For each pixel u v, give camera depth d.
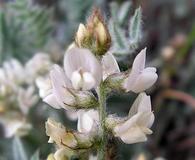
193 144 0.22
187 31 0.26
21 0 0.21
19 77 0.20
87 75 0.10
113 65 0.12
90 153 0.13
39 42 0.22
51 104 0.11
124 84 0.11
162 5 0.26
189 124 0.22
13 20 0.22
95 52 0.11
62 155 0.11
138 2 0.21
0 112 0.19
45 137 0.20
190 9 0.26
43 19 0.22
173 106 0.22
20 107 0.19
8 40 0.22
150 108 0.11
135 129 0.11
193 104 0.22
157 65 0.23
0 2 0.26
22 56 0.22
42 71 0.20
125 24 0.19
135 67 0.11
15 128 0.19
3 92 0.19
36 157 0.15
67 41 0.23
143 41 0.24
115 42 0.16
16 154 0.18
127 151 0.20
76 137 0.11
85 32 0.11
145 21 0.25
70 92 0.11
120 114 0.21
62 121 0.20
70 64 0.11
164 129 0.22
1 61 0.22
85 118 0.11
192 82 0.23
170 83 0.23
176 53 0.23
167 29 0.26
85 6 0.22
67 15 0.24
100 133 0.11
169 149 0.22
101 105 0.11
